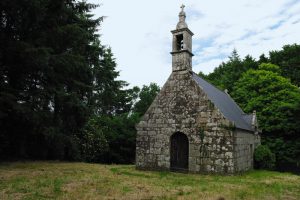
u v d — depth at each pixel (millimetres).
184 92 15305
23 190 8031
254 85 27625
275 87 26469
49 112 15383
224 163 13469
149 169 15633
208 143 14016
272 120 25188
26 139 16938
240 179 12344
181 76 15617
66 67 15195
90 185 9211
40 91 14438
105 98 31125
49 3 14695
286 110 24766
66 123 16938
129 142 27156
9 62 13789
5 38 13250
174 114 15352
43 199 7105
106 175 12094
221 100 17672
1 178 9953
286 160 24750
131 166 18109
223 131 13734
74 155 19625
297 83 32625
